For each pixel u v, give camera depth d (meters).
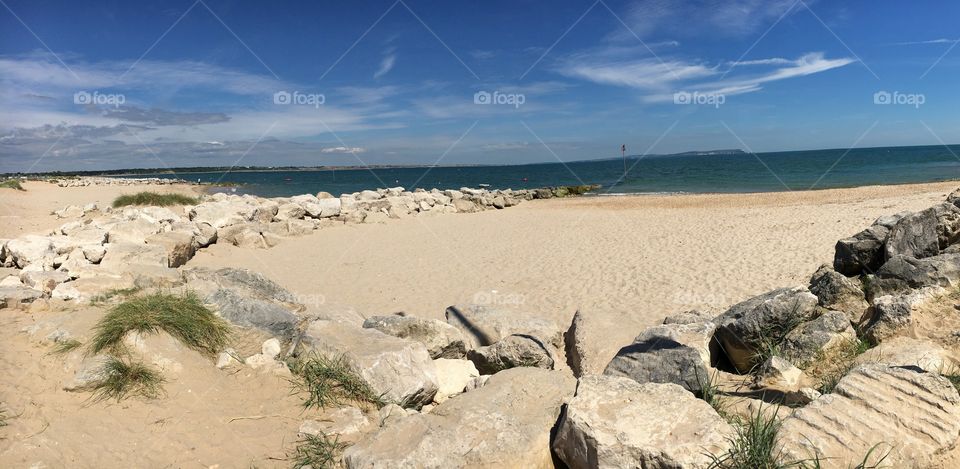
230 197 22.34
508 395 4.25
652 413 3.58
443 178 72.50
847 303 5.80
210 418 4.11
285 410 4.36
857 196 22.39
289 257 13.53
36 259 9.29
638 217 19.58
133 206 19.14
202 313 5.27
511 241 15.48
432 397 5.05
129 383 4.27
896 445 3.23
